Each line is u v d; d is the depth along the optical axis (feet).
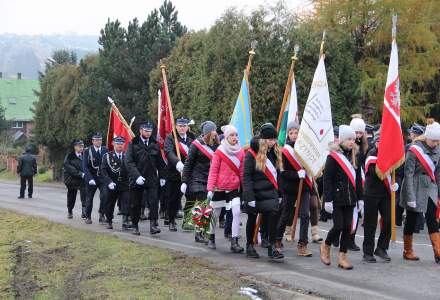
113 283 25.39
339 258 29.66
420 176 30.81
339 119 69.77
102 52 107.86
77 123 113.70
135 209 39.63
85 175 46.11
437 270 29.25
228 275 27.04
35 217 48.88
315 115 33.24
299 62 67.72
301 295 23.72
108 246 34.06
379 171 30.07
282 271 28.19
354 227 29.66
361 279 27.27
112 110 48.01
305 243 32.53
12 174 161.68
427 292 25.07
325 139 33.35
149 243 35.96
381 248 31.53
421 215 42.80
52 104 125.39
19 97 295.07
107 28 109.40
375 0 72.69
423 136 31.14
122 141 43.11
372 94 71.36
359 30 75.36
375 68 73.00
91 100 104.22
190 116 81.10
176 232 40.98
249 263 30.12
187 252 33.22
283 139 37.19
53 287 25.30
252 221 31.45
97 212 56.13
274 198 30.53
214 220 34.06
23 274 27.78
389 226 31.01
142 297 22.98
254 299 22.85
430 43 72.18
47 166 152.76
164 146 41.24
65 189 99.60
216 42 71.87
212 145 35.60
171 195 41.32
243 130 36.99
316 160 32.76
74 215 52.90
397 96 31.42
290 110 37.27
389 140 30.42
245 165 30.60
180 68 89.15
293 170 32.32
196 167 35.42
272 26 68.23
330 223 46.83
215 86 73.41
